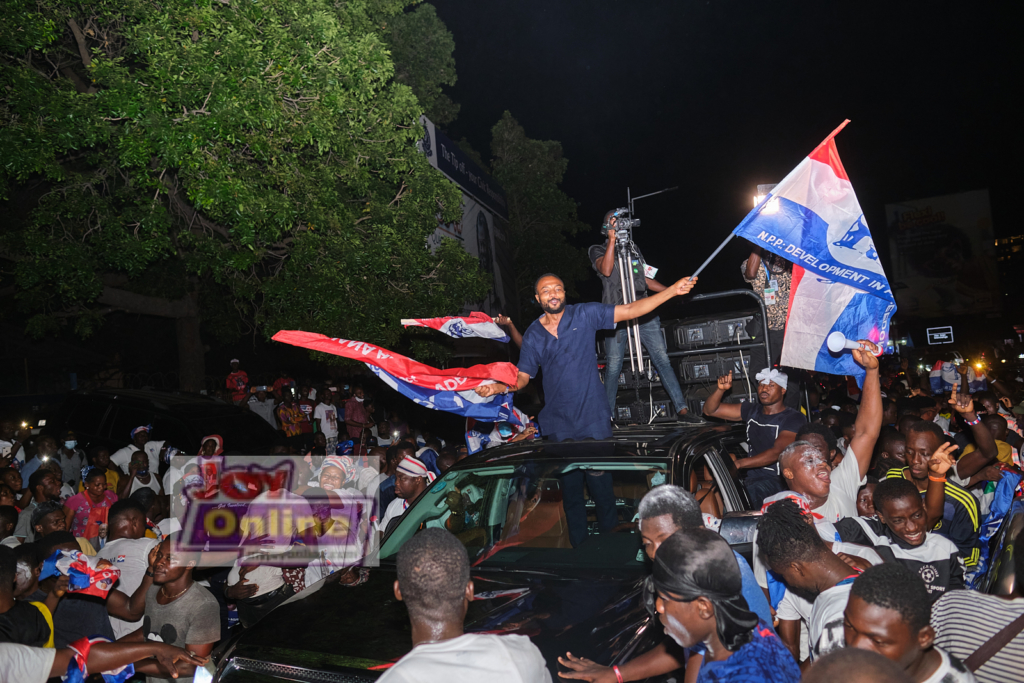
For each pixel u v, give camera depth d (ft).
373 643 10.72
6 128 26.76
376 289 32.81
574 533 14.34
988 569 12.16
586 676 9.36
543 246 81.82
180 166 28.12
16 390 55.62
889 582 6.71
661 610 7.04
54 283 31.89
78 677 10.65
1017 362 123.54
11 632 11.18
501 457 15.29
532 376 16.08
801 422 17.04
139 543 15.52
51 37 28.30
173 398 39.01
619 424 19.49
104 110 27.12
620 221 21.36
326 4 31.60
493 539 15.51
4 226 36.27
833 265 17.21
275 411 43.68
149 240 30.25
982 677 7.99
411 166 35.63
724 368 24.45
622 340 22.03
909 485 11.24
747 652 6.77
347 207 34.04
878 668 5.13
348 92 31.19
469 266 36.78
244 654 11.14
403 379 16.20
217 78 26.55
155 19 27.32
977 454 17.21
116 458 32.48
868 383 13.75
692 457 14.08
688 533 7.04
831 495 13.12
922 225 133.28
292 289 31.04
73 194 31.32
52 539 14.06
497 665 7.25
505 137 82.28
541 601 11.60
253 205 28.30
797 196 17.17
